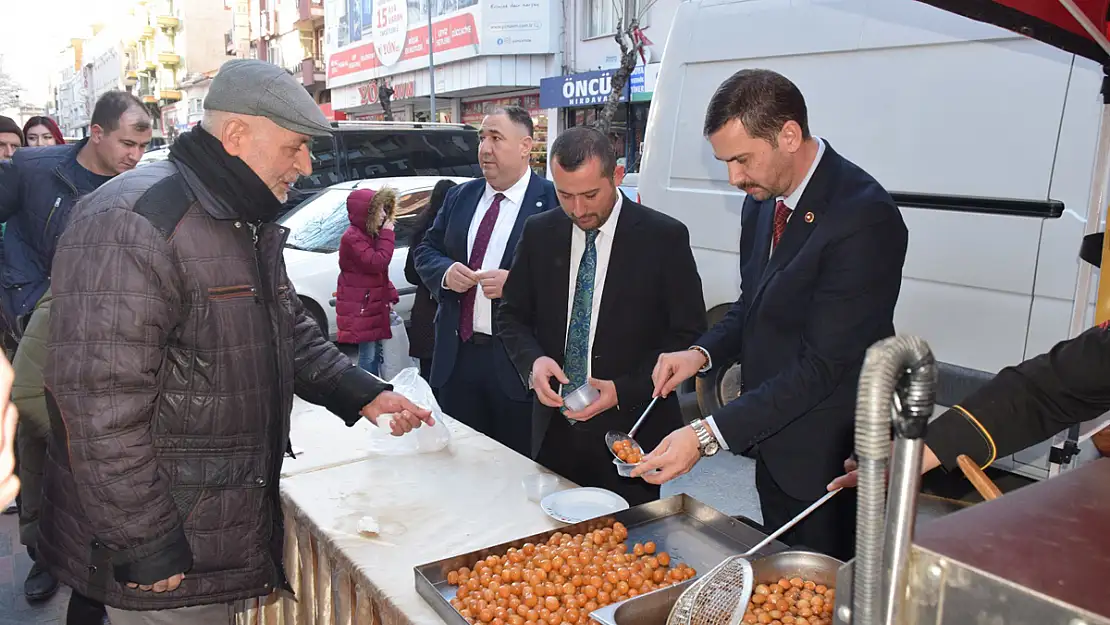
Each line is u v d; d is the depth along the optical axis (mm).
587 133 2078
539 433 2369
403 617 1368
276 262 1599
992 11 1735
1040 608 638
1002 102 2645
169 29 44969
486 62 16344
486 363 2885
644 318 2266
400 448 2193
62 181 2938
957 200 2770
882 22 2969
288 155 1499
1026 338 2625
